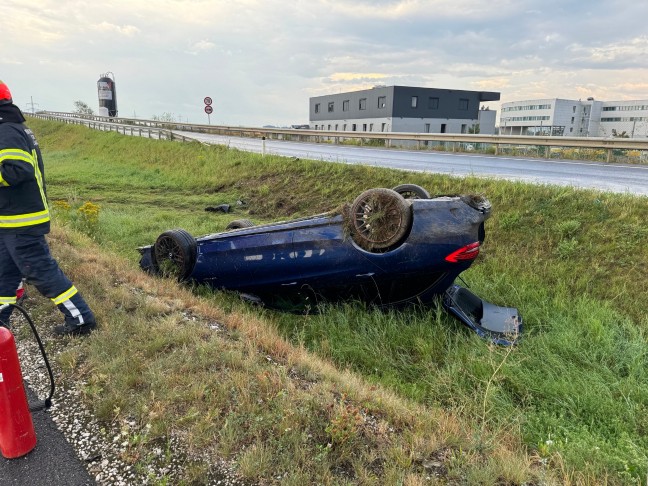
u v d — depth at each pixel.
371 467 2.66
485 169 13.30
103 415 3.08
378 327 5.31
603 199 7.79
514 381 4.28
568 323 5.46
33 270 3.87
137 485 2.56
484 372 4.36
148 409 3.07
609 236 6.98
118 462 2.73
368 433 2.92
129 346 3.84
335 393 3.43
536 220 7.82
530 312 5.78
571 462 3.03
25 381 3.50
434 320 5.48
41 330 4.28
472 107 52.50
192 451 2.77
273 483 2.53
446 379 4.30
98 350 3.79
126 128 32.31
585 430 3.55
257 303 6.15
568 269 6.71
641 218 7.13
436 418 3.27
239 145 25.16
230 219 11.67
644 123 86.88
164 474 2.62
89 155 28.95
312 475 2.57
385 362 4.79
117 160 25.36
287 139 32.44
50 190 16.41
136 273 6.13
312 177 13.78
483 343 4.91
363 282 5.43
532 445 3.40
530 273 6.83
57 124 45.66
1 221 3.71
